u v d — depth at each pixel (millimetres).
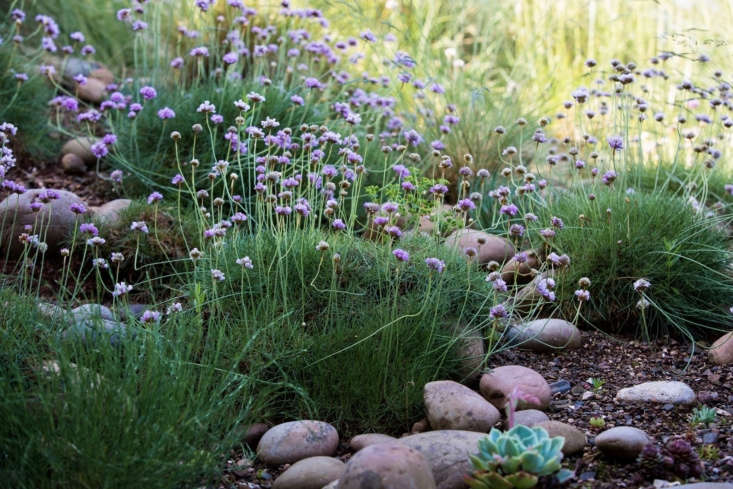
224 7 3918
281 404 2461
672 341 2736
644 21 4258
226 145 3184
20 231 2879
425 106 3586
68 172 3324
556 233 2895
